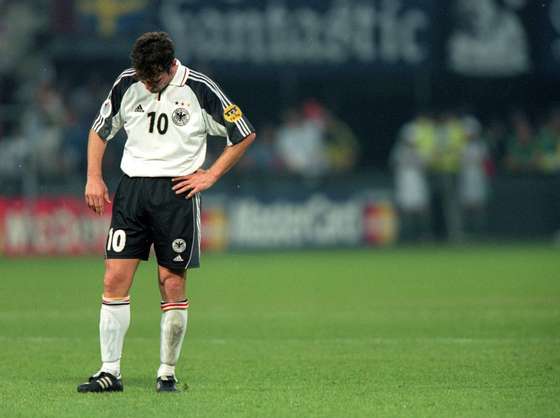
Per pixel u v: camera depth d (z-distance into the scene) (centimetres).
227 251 9419
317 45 9875
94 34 9344
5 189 8769
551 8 10525
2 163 8806
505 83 10531
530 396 2758
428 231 10181
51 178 8894
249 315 4834
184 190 2784
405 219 10100
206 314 4888
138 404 2628
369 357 3494
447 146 10125
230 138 2811
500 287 6122
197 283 6500
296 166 9856
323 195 9819
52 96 9062
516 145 10600
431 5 10169
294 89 10006
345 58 9950
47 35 9450
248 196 9544
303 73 9844
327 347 3753
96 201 2850
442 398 2728
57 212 8675
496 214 10444
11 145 8856
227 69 9631
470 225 10344
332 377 3088
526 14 10481
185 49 9488
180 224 2789
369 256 8838
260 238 9569
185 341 3938
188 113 2788
